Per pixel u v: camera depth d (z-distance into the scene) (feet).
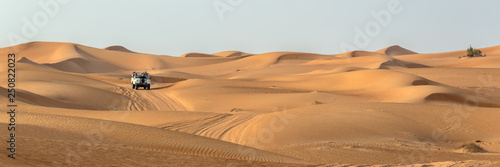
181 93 258.78
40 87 226.99
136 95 246.68
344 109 152.35
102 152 58.95
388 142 116.37
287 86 332.39
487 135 131.23
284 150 103.71
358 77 321.93
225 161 64.49
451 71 426.10
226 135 123.65
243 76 520.42
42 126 83.10
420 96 236.63
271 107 219.41
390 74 312.50
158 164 55.67
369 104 161.68
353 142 115.34
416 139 124.36
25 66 363.56
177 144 77.82
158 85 322.55
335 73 391.24
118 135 79.87
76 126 86.63
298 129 125.70
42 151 53.06
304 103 227.81
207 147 78.23
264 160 72.08
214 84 318.24
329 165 66.59
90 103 209.46
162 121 143.43
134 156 59.21
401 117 142.72
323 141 115.65
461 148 111.86
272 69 564.30
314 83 333.01
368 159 93.71
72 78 307.58
